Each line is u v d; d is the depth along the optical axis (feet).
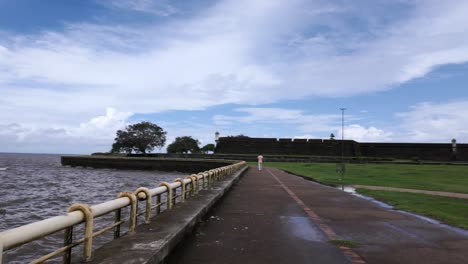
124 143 384.47
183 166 254.47
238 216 37.73
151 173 236.02
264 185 76.64
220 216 37.50
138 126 388.78
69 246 15.89
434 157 333.83
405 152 342.03
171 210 32.83
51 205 74.08
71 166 315.58
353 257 23.31
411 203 50.01
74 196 91.56
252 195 57.72
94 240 36.68
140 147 384.68
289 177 103.35
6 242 11.45
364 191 66.23
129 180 162.40
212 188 54.49
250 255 23.41
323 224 34.24
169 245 22.16
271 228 32.01
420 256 23.84
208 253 23.71
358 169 162.81
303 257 23.12
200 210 33.55
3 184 124.47
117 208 20.94
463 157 328.29
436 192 67.46
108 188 119.03
